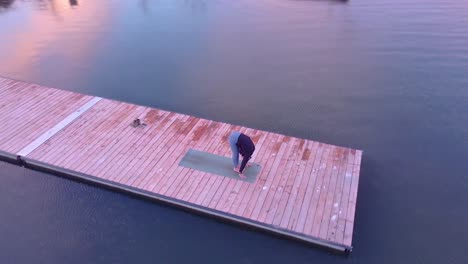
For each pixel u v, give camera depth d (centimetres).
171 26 1742
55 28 1709
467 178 933
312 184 838
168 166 890
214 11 1911
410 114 1156
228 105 1191
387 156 1002
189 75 1350
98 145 955
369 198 875
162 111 1091
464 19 1756
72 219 815
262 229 770
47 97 1147
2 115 1059
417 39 1584
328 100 1219
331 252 740
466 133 1079
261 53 1496
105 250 754
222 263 729
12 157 932
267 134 996
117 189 863
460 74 1339
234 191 823
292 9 1925
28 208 838
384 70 1374
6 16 1836
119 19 1814
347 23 1745
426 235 790
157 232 788
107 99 1145
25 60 1434
